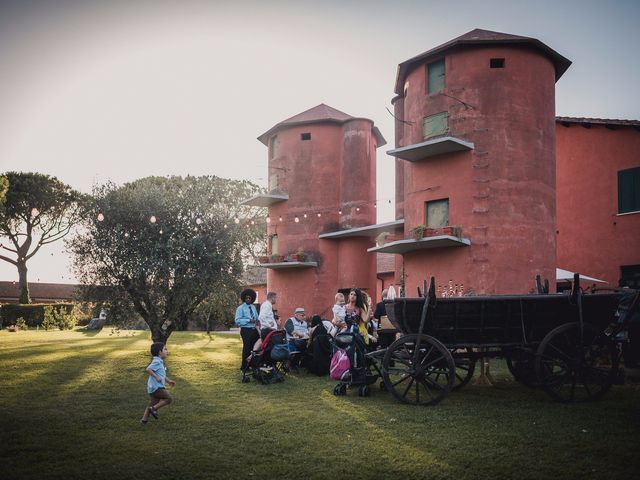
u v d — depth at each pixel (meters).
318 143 26.66
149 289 15.84
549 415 7.16
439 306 8.08
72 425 6.73
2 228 44.22
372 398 8.70
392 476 4.85
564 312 8.19
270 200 26.86
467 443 5.84
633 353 10.69
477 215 17.50
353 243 25.47
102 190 16.28
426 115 19.03
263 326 11.20
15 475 4.88
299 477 4.84
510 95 17.94
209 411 7.60
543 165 18.14
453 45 18.14
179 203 16.34
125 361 13.43
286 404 8.13
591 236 21.11
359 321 9.96
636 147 20.22
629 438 5.95
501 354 8.82
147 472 4.98
